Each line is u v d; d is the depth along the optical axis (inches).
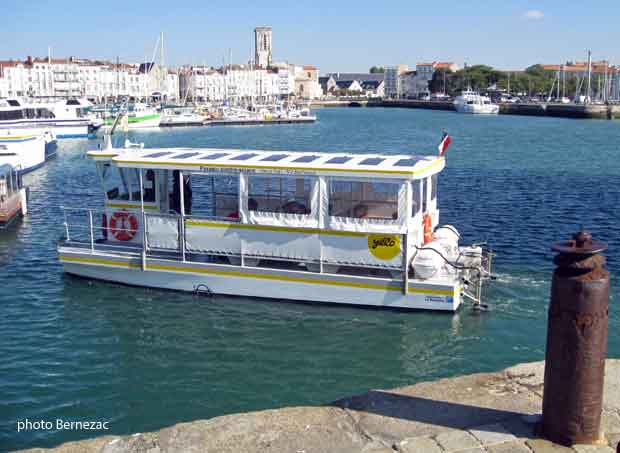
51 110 3499.0
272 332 738.2
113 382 631.2
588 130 4726.9
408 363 663.1
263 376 640.4
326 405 299.0
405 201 741.9
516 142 3671.3
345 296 784.3
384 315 769.6
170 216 836.6
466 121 6141.7
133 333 745.6
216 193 844.6
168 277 853.2
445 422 278.7
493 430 270.7
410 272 789.9
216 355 687.1
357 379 633.0
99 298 849.5
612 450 255.9
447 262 762.2
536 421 276.5
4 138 2253.9
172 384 626.2
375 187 751.1
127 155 868.0
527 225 1336.1
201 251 829.8
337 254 777.6
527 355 677.9
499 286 886.4
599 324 253.3
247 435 271.4
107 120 4419.3
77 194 1820.9
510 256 1067.9
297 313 783.7
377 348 696.4
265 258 804.6
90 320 784.9
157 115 5014.8
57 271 994.7
